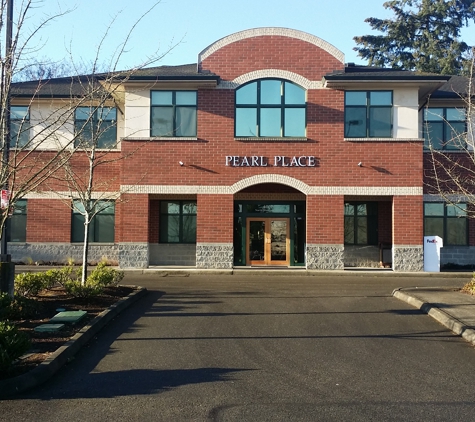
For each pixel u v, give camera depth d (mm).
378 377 7402
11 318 9977
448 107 23344
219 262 21672
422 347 9070
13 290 10523
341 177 21734
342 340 9484
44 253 23719
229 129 21859
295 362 8086
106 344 8992
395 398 6527
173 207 24656
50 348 8141
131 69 14914
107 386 6891
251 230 24344
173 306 12586
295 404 6266
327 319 11234
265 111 22016
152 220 24484
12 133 16219
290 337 9648
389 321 11094
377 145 21719
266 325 10594
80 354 8375
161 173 21766
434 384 7121
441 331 10211
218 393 6641
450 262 23625
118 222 23609
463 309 11570
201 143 21828
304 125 21969
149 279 19000
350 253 24812
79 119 21359
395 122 21781
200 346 8930
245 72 22000
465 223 23766
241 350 8727
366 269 22469
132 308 12242
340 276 20844
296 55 22000
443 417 5891
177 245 24469
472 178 22750
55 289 13438
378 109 21859
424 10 44188
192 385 6949
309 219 21719
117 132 23312
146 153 21812
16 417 5824
